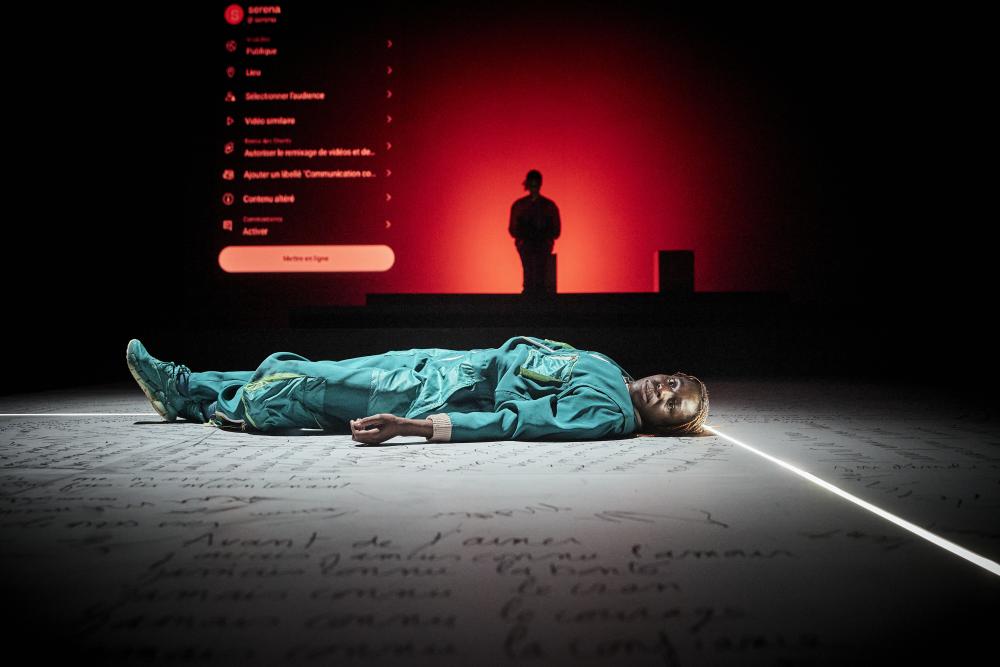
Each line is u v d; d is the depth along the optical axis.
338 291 12.14
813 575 1.70
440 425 3.34
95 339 11.24
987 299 11.71
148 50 11.56
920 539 1.97
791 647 1.35
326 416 3.66
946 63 11.70
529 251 9.57
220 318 12.03
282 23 11.84
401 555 1.81
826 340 9.10
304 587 1.61
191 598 1.55
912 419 4.61
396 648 1.33
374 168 11.95
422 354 3.77
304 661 1.29
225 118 11.86
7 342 10.51
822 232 12.27
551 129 12.41
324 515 2.16
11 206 10.78
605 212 12.48
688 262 9.28
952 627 1.44
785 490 2.52
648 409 3.66
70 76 11.12
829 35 12.02
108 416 4.60
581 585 1.63
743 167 12.32
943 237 11.96
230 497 2.37
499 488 2.50
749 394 6.51
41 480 2.61
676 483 2.61
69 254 11.27
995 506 2.32
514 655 1.31
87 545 1.88
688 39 12.27
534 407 3.43
